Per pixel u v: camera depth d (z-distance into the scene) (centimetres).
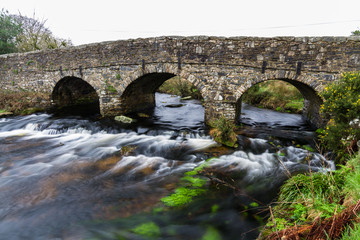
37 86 1394
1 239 335
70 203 429
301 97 1593
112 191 476
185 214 389
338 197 276
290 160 664
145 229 349
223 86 931
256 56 861
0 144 827
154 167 607
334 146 578
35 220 379
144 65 1028
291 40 812
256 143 806
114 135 955
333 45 770
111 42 1066
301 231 196
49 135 959
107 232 345
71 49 1184
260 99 1709
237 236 330
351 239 176
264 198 442
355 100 519
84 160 661
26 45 1994
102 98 1175
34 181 523
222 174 560
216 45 900
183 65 959
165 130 980
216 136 833
